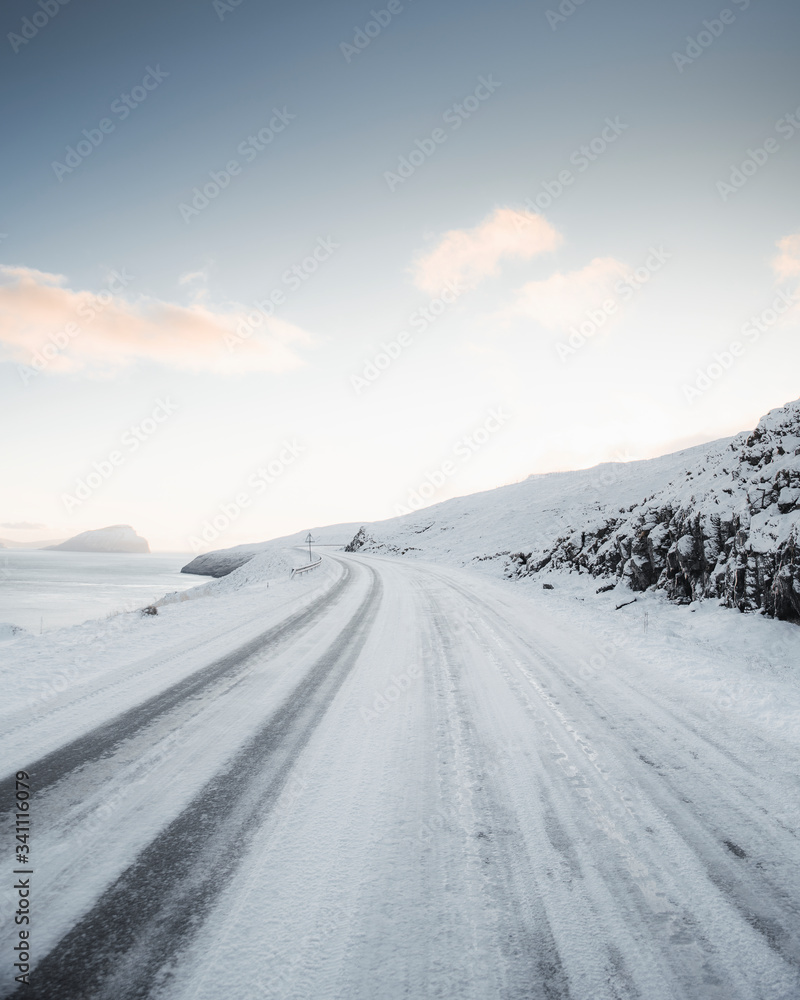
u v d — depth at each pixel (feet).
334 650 23.99
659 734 13.73
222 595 51.16
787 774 11.44
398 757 12.27
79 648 24.21
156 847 8.54
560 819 9.53
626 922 6.90
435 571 78.64
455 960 6.27
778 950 6.44
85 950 6.29
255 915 6.99
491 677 19.33
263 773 11.40
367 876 7.86
